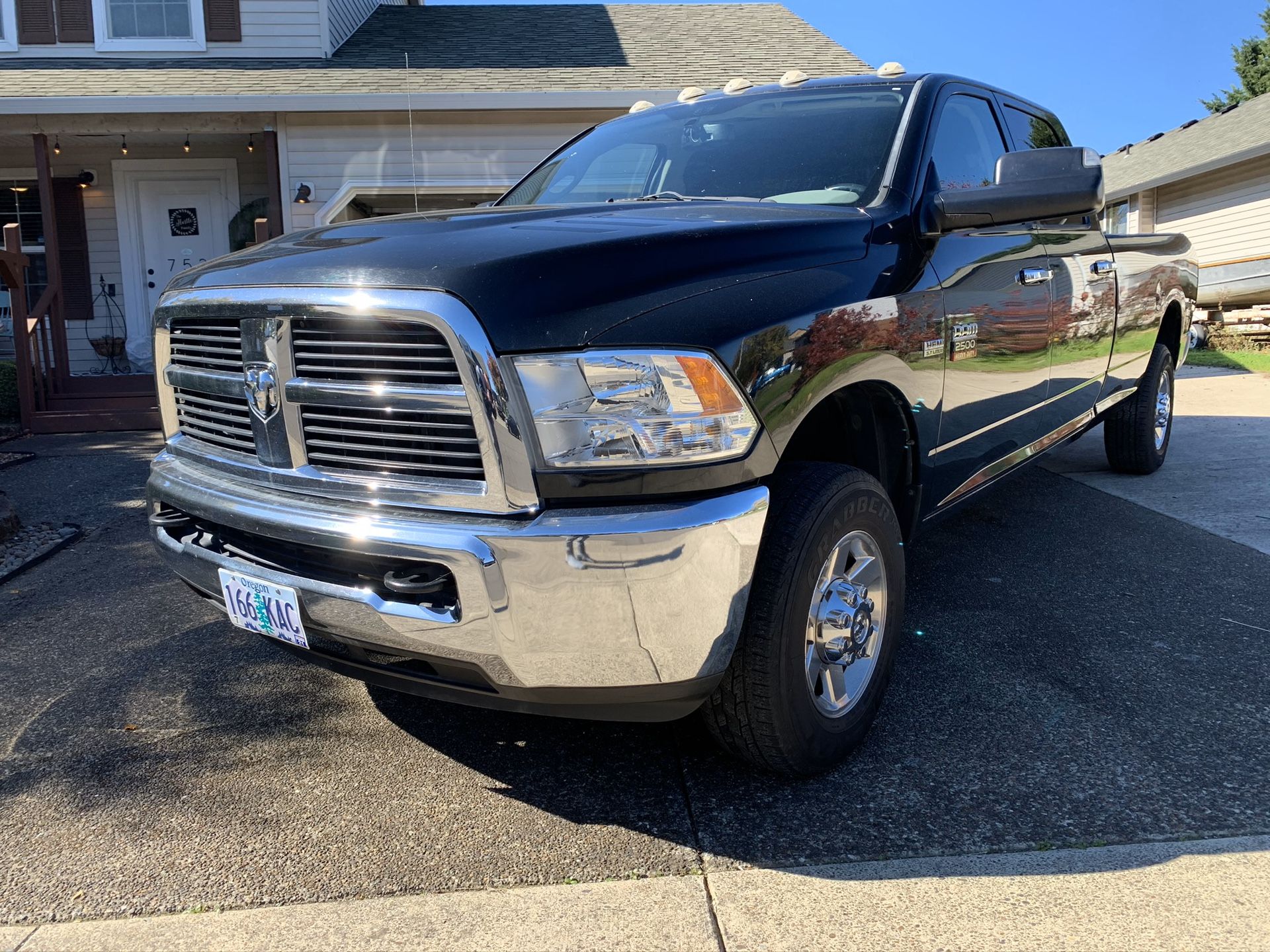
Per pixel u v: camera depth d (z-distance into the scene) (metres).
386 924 1.87
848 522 2.31
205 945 1.82
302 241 2.48
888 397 2.60
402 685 2.19
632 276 1.98
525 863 2.06
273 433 2.21
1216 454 6.14
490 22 12.63
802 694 2.21
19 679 3.09
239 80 10.09
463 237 2.14
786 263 2.24
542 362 1.85
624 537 1.83
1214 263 16.41
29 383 8.30
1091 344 4.00
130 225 11.34
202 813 2.29
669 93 9.62
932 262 2.71
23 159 11.18
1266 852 2.01
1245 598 3.53
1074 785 2.29
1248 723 2.58
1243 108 19.33
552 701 1.98
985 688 2.83
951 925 1.82
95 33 10.86
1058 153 2.67
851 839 2.11
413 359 1.95
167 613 3.71
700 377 1.92
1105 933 1.78
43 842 2.18
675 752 2.54
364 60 10.97
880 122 3.06
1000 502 5.04
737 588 1.96
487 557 1.85
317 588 2.11
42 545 4.65
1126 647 3.11
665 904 1.91
